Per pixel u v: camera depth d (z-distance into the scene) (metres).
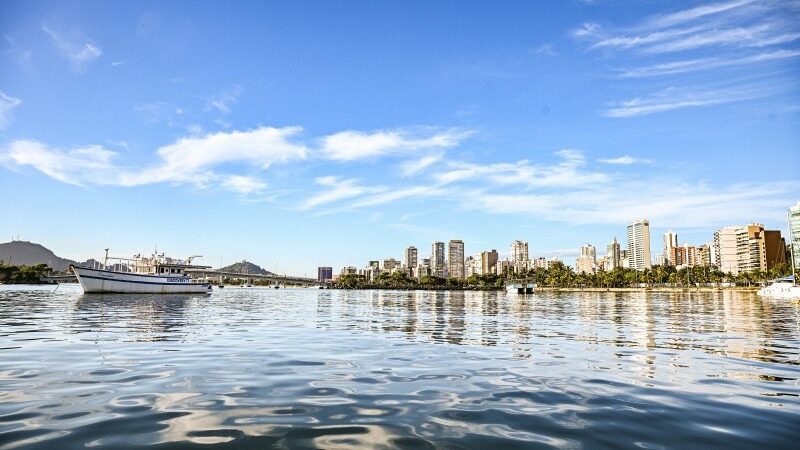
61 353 15.99
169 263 102.50
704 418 8.73
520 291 158.88
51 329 23.89
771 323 31.16
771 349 17.92
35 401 9.62
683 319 35.41
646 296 129.38
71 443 7.18
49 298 66.44
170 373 12.65
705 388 11.20
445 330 25.61
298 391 10.71
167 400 9.79
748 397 10.31
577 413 9.05
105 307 45.22
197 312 40.75
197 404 9.50
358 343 19.48
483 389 11.03
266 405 9.48
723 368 13.84
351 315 39.44
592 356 16.11
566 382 11.83
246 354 16.16
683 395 10.50
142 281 90.06
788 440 7.54
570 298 110.06
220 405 9.44
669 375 12.75
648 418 8.73
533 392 10.75
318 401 9.84
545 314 42.34
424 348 18.02
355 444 7.23
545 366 14.12
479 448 7.12
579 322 32.06
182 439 7.40
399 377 12.37
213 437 7.51
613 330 25.88
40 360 14.57
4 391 10.48
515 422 8.45
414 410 9.21
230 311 43.59
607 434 7.82
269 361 14.73
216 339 20.45
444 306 61.41
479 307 58.34
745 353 16.88
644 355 16.36
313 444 7.22
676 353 16.84
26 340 19.44
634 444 7.35
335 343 19.44
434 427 8.13
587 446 7.24
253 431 7.82
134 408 9.15
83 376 12.16
